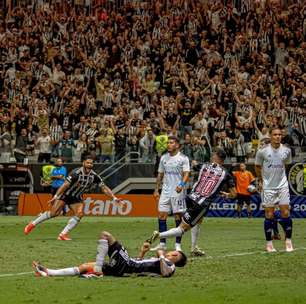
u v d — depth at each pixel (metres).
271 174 29.36
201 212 26.50
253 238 36.97
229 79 68.62
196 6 76.81
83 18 76.56
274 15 74.88
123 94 68.69
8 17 77.88
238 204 55.91
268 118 63.34
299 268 23.69
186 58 72.38
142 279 20.77
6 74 71.75
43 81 70.12
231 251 29.69
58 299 17.59
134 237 37.38
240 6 77.56
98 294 18.25
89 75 71.44
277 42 72.56
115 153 61.50
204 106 64.94
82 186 35.47
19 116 64.81
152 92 68.69
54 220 51.50
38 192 60.97
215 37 73.81
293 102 65.00
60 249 30.28
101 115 65.44
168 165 30.73
